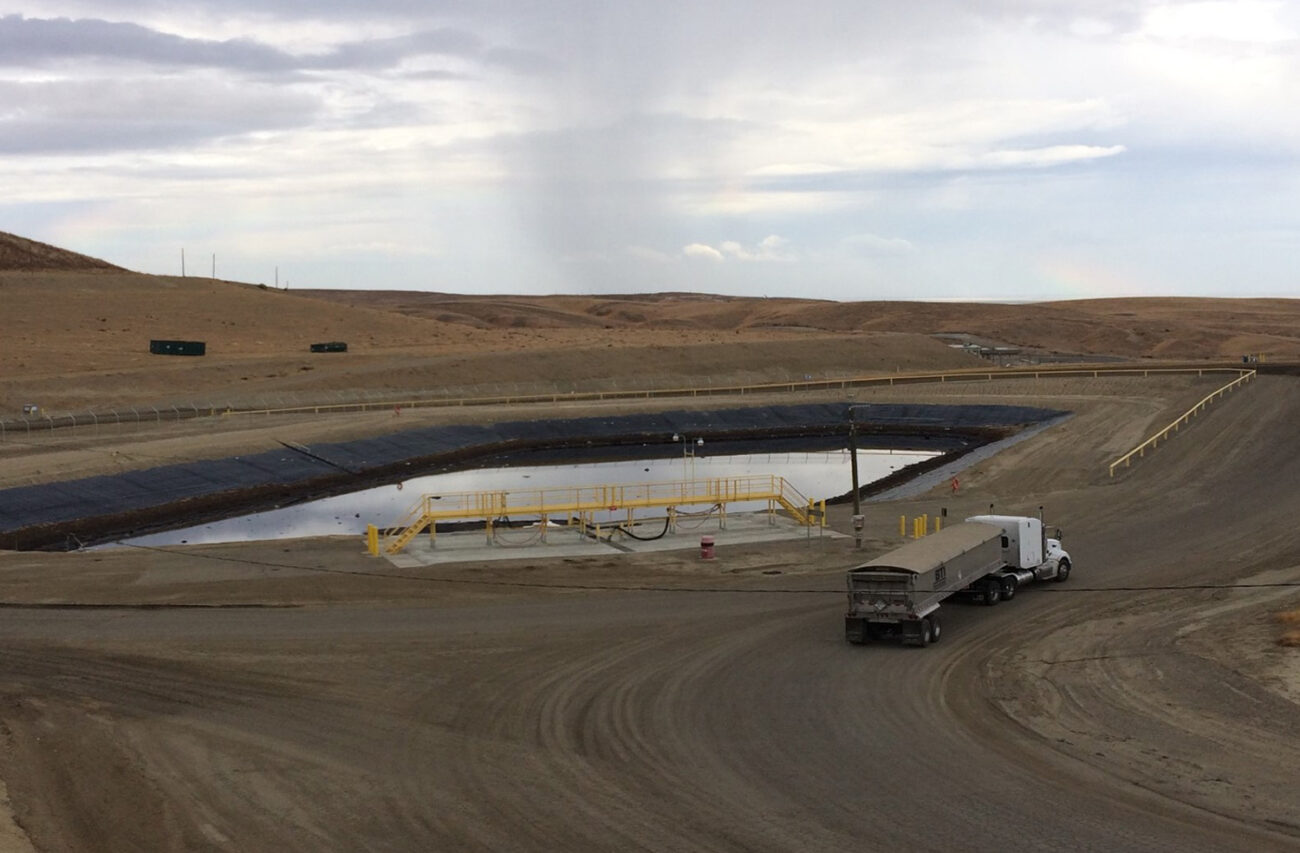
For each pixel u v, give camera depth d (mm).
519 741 23688
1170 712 25328
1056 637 32438
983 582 36469
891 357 156500
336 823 19391
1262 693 26359
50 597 37594
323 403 115938
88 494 65000
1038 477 67625
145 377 120562
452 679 28438
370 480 79500
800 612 35656
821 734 24047
